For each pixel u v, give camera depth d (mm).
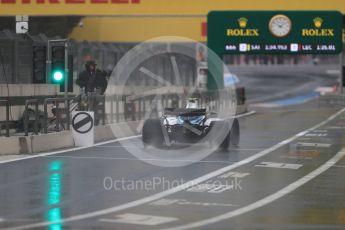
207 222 35656
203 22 175000
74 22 168375
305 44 151500
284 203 41562
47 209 38906
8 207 39406
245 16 151250
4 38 89312
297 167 59062
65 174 52938
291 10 150000
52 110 79438
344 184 49625
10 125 83812
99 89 91875
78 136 75188
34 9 140250
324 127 107438
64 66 77438
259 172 55469
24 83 91625
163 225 34812
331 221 36219
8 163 59281
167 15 143625
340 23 150375
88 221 35656
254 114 145625
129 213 37938
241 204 41031
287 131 99375
